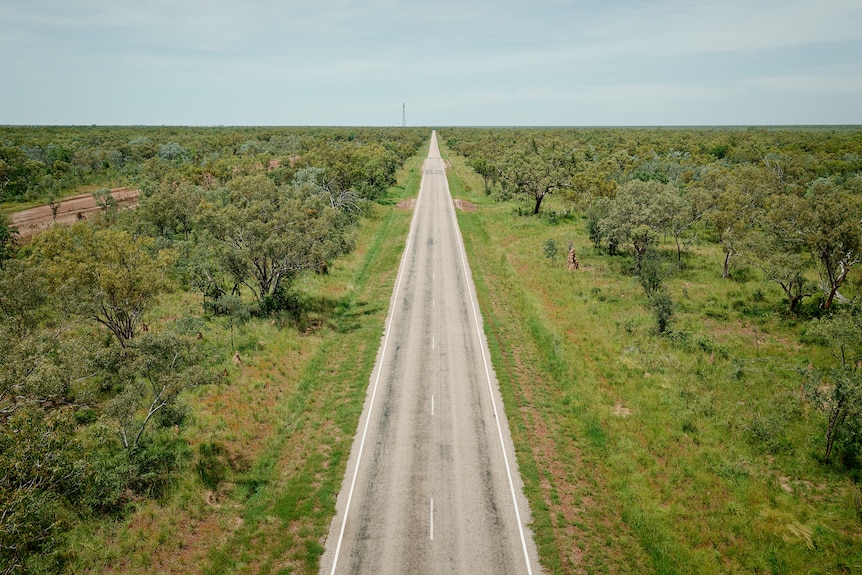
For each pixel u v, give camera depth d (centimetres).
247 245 4269
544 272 5594
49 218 7625
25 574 1845
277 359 3684
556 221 7906
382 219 8062
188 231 6319
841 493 2369
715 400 3114
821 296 4359
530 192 8931
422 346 3950
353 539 2153
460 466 2617
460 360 3738
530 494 2427
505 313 4631
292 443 2812
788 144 14150
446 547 2114
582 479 2548
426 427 2941
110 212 6862
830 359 3462
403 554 2077
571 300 4822
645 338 3969
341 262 5919
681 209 5203
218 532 2195
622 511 2320
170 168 9344
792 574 1975
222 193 6600
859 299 3900
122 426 2427
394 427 2941
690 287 4969
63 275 3219
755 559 2042
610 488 2475
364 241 6844
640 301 4712
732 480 2464
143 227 5894
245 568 2006
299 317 4416
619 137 19788
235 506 2347
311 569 1998
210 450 2698
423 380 3456
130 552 2053
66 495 2152
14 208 8294
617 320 4303
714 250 6116
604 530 2216
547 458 2703
